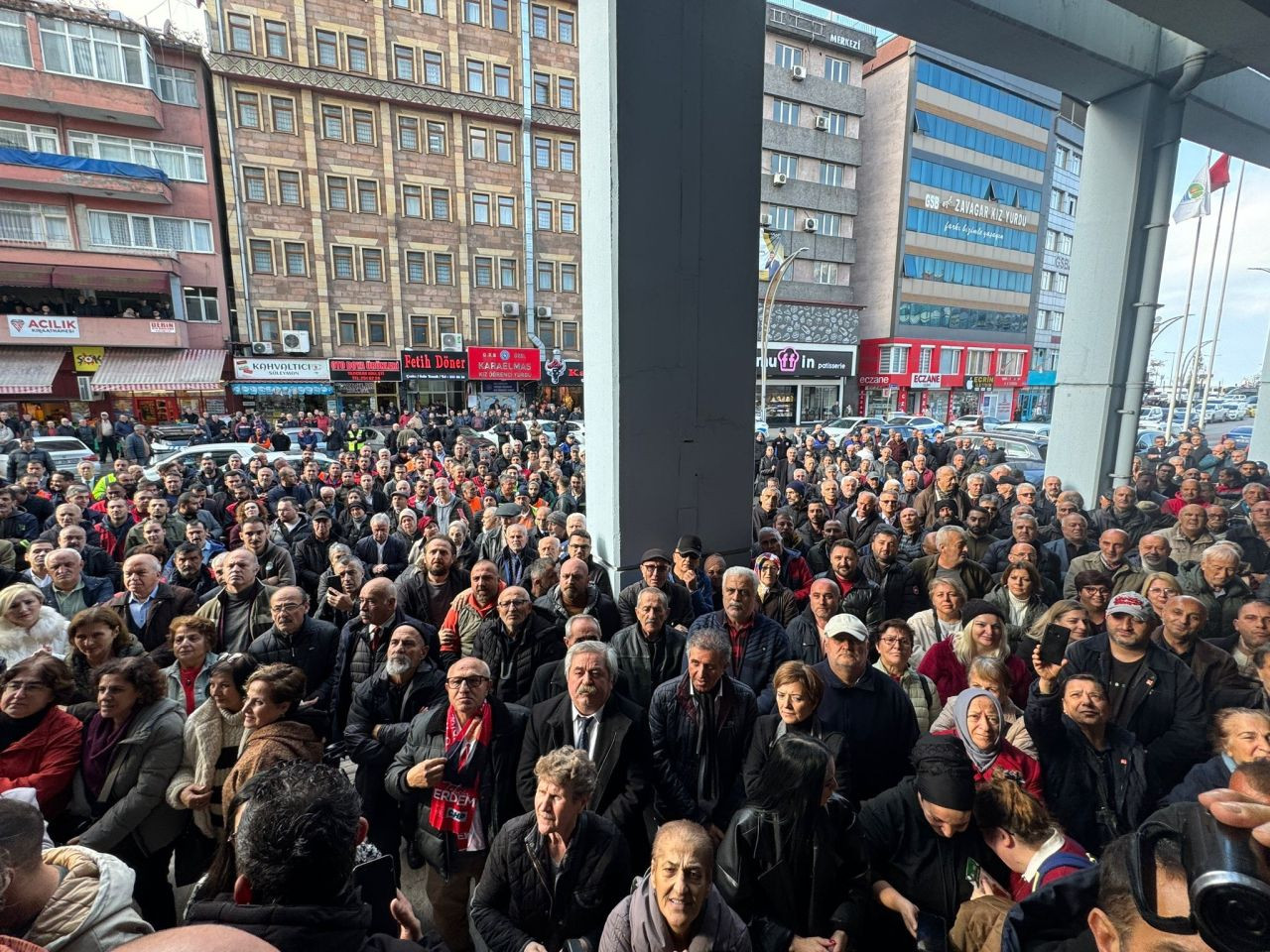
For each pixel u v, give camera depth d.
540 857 1.89
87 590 4.21
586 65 3.75
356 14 23.38
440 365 26.14
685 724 2.58
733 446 4.34
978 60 5.12
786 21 29.84
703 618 3.34
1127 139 5.78
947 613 3.48
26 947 1.06
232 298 23.39
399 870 2.88
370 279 24.98
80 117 20.34
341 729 3.19
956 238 35.31
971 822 1.89
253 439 17.61
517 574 5.14
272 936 1.13
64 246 20.39
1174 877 0.95
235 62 21.86
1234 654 3.11
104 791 2.28
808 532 5.99
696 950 1.43
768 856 1.78
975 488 6.68
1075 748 2.27
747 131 4.00
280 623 3.28
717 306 4.09
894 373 34.44
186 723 2.47
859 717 2.59
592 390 4.14
